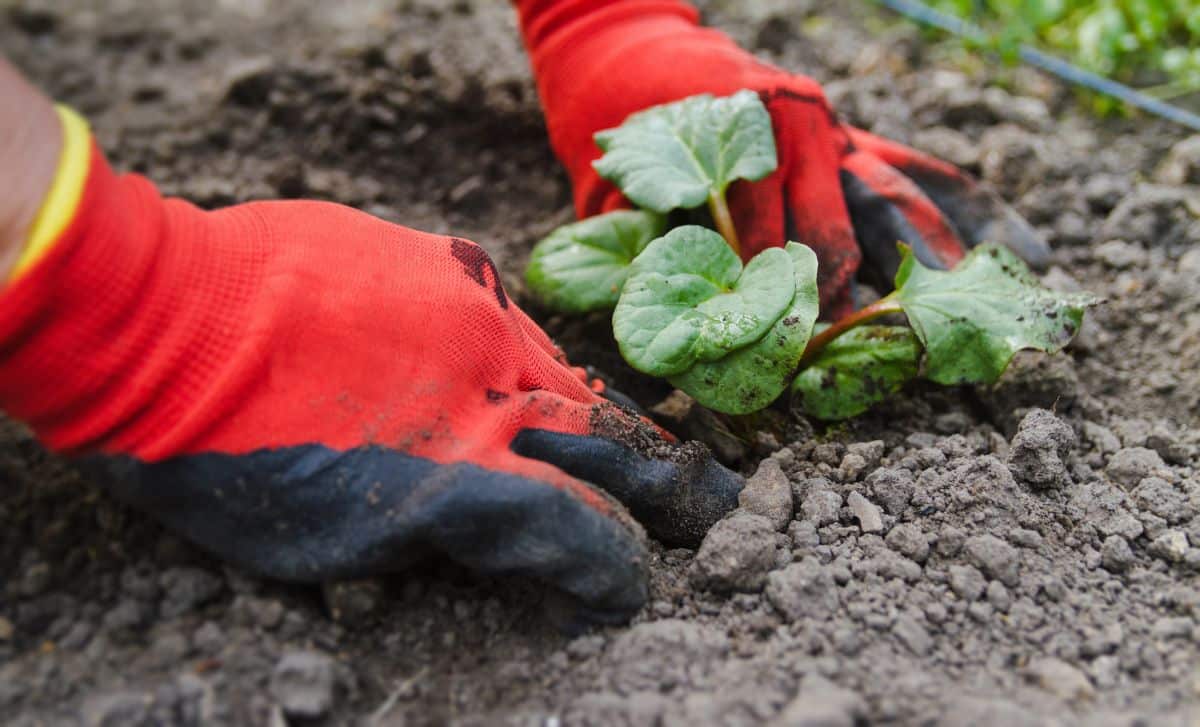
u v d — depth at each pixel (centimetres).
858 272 77
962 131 87
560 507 63
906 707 63
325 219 66
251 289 63
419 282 65
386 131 87
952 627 66
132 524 66
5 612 65
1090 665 65
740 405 68
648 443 67
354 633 65
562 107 77
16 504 67
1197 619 66
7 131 60
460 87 87
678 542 69
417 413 64
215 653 64
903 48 92
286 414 62
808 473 71
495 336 66
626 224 74
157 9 105
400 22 95
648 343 68
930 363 70
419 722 64
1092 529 69
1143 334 77
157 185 83
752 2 97
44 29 100
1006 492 69
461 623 66
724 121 72
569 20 77
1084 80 88
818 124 74
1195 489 70
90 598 65
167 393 62
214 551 64
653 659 65
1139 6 90
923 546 68
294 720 63
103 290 61
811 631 65
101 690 63
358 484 63
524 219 85
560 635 66
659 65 74
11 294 60
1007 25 92
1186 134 86
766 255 69
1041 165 82
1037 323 70
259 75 88
